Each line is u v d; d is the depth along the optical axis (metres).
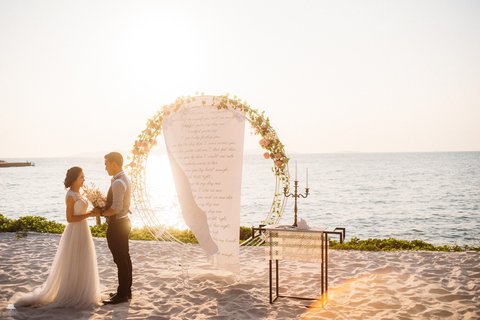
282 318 5.12
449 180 57.66
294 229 5.64
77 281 5.56
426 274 6.92
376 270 7.28
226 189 7.02
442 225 21.80
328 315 5.19
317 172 86.50
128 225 5.71
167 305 5.59
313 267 7.61
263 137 6.82
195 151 7.22
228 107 6.99
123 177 5.59
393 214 26.22
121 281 5.72
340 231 5.48
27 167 157.25
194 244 9.86
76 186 5.66
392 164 132.88
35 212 27.66
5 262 7.81
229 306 5.56
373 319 5.04
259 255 8.73
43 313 5.26
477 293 5.94
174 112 7.33
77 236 5.61
